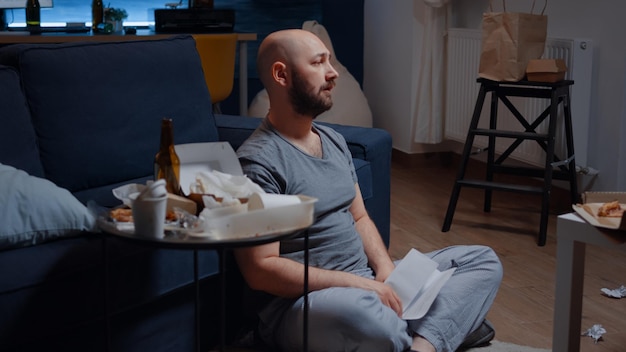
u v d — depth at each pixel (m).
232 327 2.32
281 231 1.65
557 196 4.14
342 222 2.17
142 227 1.57
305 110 2.08
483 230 3.77
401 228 3.82
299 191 2.08
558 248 2.00
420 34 4.93
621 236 1.88
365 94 5.68
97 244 1.87
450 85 4.77
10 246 1.80
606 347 2.49
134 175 2.48
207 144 1.93
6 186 1.84
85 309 1.83
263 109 4.88
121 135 2.45
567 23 4.03
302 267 2.02
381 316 2.01
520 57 3.63
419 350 2.10
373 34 5.50
